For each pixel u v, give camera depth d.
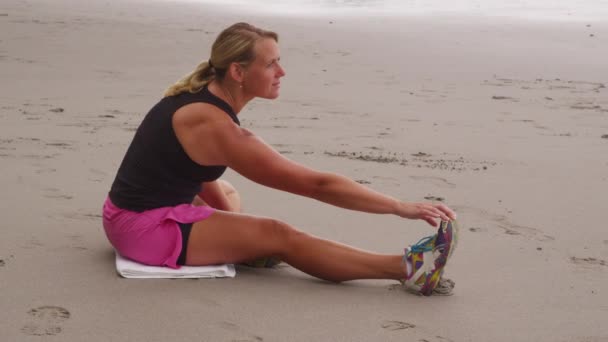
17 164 4.71
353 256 3.06
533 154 5.67
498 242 3.71
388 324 2.73
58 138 5.46
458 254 3.52
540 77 9.48
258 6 17.61
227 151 2.99
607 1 20.42
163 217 3.05
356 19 15.30
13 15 12.57
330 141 5.83
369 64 10.04
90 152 5.11
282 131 6.12
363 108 7.25
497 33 13.57
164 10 15.34
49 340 2.47
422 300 2.98
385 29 13.75
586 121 7.02
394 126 6.51
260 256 3.12
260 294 2.95
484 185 4.77
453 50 11.52
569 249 3.65
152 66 9.17
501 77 9.43
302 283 3.11
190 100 3.02
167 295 2.88
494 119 6.98
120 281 2.99
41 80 7.90
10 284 2.90
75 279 2.98
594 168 5.31
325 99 7.63
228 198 3.62
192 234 3.05
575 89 8.73
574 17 16.44
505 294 3.07
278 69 3.07
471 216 4.12
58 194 4.15
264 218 3.11
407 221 3.98
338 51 11.02
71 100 6.96
